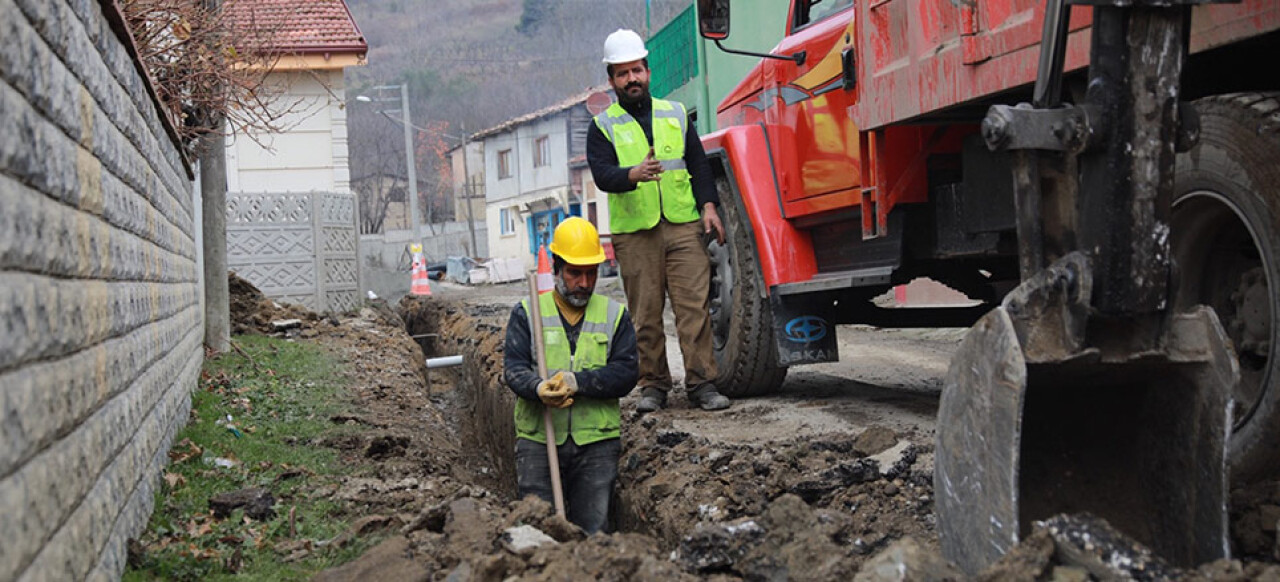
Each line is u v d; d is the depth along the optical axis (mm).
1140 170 2688
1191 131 2779
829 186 5840
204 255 8453
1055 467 3154
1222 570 2344
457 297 22906
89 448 2881
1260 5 2980
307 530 4047
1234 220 3410
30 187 2314
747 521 3117
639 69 6125
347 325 11336
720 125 7629
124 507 3484
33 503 2217
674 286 6316
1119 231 2691
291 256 12125
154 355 4559
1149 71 2676
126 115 3932
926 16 4379
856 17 5059
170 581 3412
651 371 6434
